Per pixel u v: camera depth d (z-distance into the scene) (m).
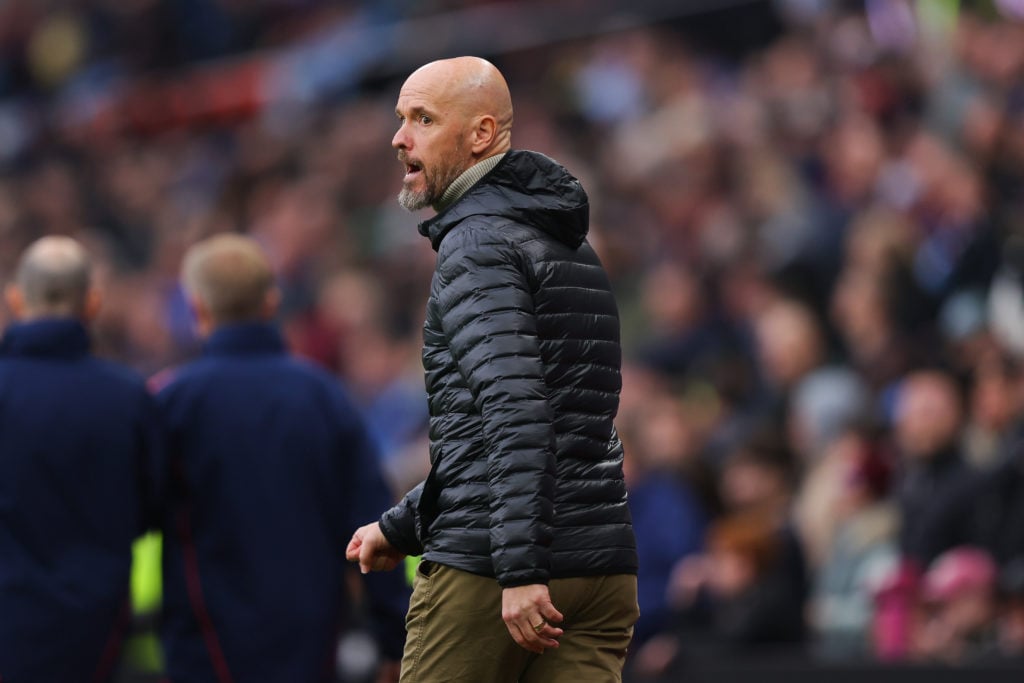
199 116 61.62
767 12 45.94
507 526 11.38
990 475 23.86
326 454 17.95
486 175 12.52
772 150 38.62
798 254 34.41
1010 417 25.38
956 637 22.38
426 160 12.54
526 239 12.18
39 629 16.94
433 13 56.06
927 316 31.23
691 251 38.03
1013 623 22.39
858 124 36.91
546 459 11.49
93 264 18.12
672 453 27.14
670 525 24.62
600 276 12.61
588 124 46.12
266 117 58.94
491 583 12.05
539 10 51.19
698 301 35.09
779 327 31.61
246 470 17.70
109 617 17.27
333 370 41.03
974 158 33.19
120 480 17.50
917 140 34.50
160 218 56.41
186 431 17.83
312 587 17.66
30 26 69.44
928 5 38.94
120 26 66.62
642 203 40.97
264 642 17.47
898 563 24.19
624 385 30.14
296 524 17.72
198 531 17.75
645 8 48.34
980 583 22.41
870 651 23.03
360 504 17.97
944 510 23.97
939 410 24.91
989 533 23.72
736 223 37.31
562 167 12.47
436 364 12.30
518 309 11.79
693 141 40.81
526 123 47.44
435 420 12.35
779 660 22.83
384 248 45.81
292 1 63.06
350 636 22.11
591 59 48.09
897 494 25.42
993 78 35.62
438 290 12.08
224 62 63.41
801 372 31.17
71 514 17.27
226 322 18.17
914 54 38.03
